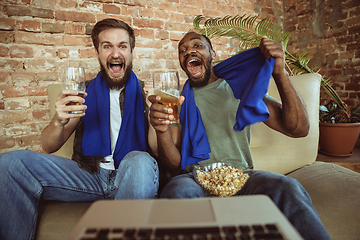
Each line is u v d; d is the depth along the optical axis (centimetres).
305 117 103
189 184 94
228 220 36
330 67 240
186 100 124
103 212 39
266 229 34
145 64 208
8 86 162
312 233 72
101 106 125
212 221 36
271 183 91
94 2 185
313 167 125
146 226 35
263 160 131
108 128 121
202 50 125
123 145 122
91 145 120
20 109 166
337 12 231
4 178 87
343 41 228
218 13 242
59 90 135
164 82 84
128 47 126
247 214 38
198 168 104
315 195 101
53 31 173
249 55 112
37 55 170
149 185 92
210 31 200
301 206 79
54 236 91
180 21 222
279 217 37
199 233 34
